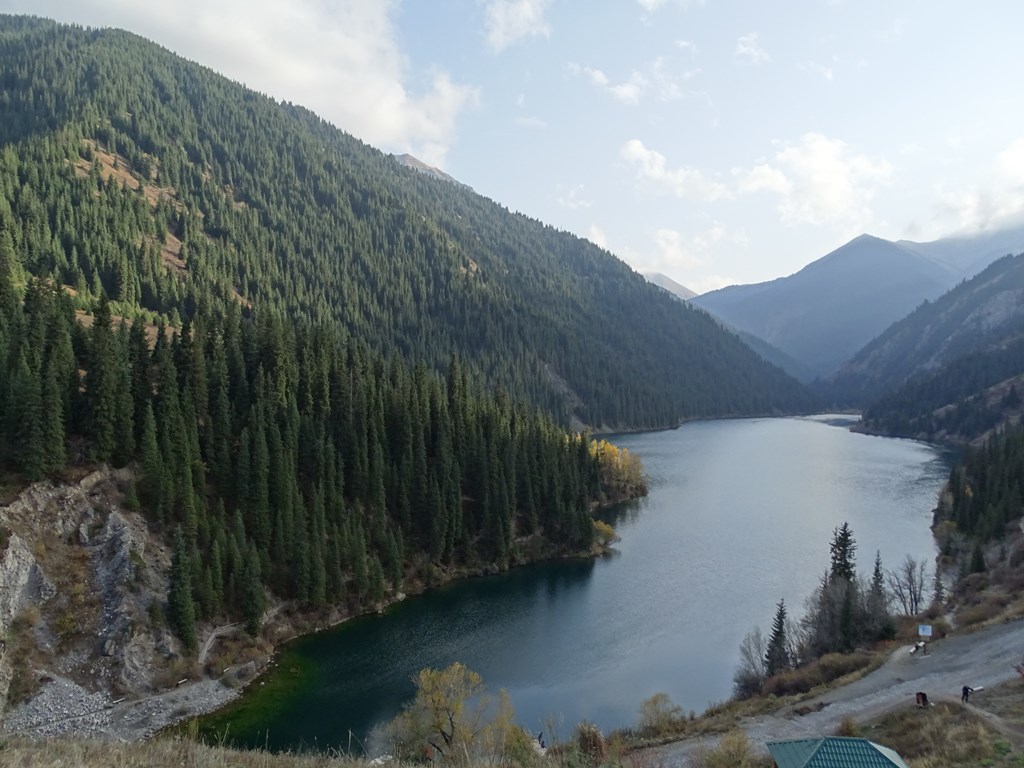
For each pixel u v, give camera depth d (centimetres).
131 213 18638
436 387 11419
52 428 6644
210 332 9731
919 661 5744
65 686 5728
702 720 5584
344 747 5512
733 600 8950
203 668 6525
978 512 10706
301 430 9169
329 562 8306
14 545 6069
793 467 18862
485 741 4722
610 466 15100
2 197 15338
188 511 7194
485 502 10575
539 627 8188
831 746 2905
